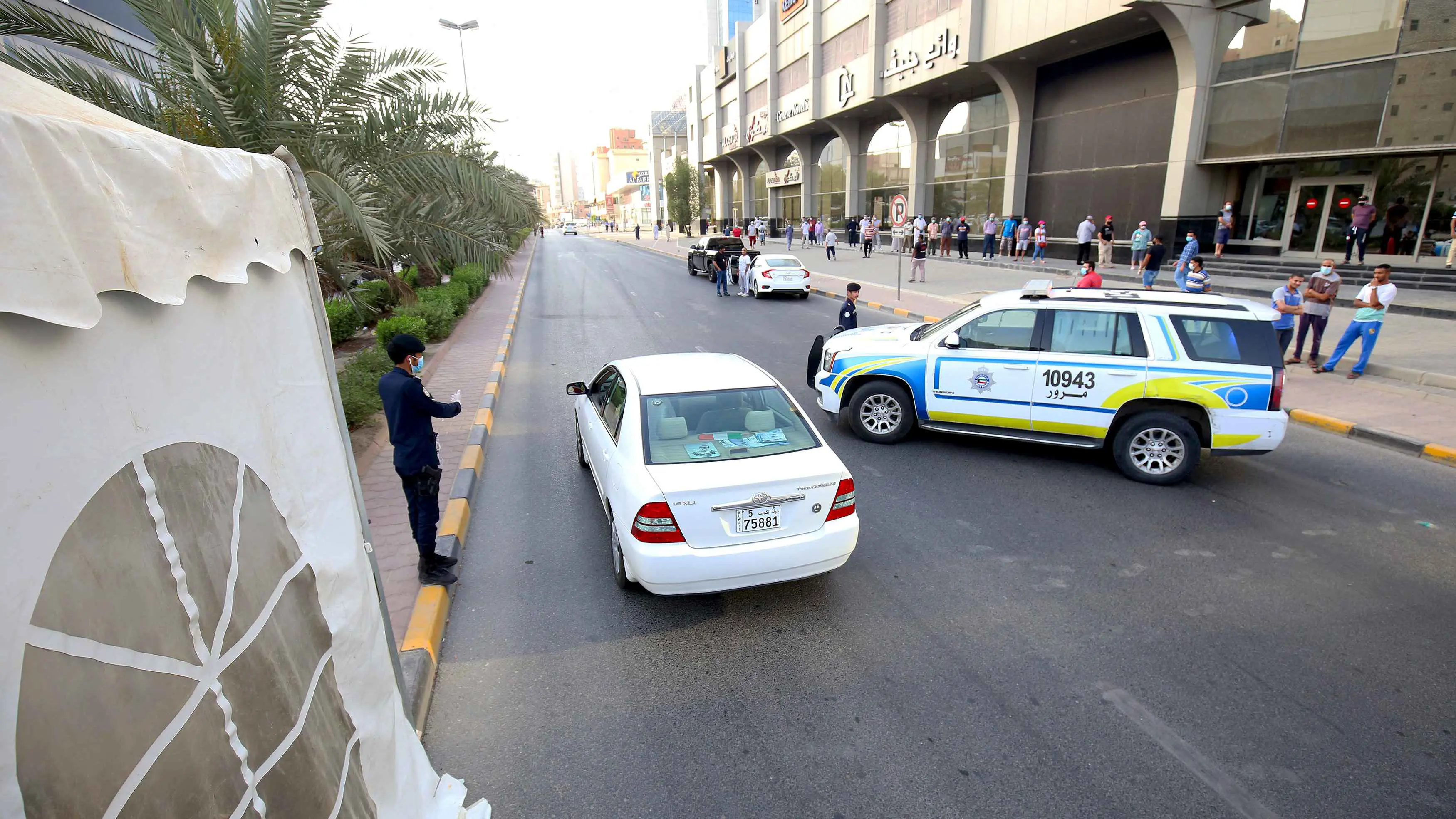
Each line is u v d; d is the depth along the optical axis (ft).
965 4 82.02
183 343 5.99
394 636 10.51
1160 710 12.17
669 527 13.70
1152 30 68.49
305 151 23.24
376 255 24.35
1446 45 48.47
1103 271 70.54
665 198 275.80
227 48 22.90
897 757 11.18
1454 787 10.47
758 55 154.71
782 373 37.50
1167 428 21.90
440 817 9.77
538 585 16.46
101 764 4.65
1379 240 56.59
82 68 21.36
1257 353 21.18
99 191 4.99
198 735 5.50
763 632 14.58
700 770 10.97
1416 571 16.80
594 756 11.28
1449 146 49.19
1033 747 11.34
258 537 6.77
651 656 13.83
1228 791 10.44
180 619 5.42
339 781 7.50
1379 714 12.00
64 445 4.64
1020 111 86.17
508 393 34.65
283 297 8.04
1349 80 53.67
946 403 25.07
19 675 4.20
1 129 4.28
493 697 12.68
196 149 6.35
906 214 62.64
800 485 14.21
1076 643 14.11
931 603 15.65
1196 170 65.92
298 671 7.04
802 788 10.61
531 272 107.65
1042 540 18.61
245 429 6.84
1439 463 23.99
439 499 19.71
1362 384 32.78
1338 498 21.17
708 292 76.07
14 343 4.33
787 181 160.56
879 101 107.76
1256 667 13.29
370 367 30.25
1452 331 40.73
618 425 16.53
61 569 4.53
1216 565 17.20
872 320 55.21
